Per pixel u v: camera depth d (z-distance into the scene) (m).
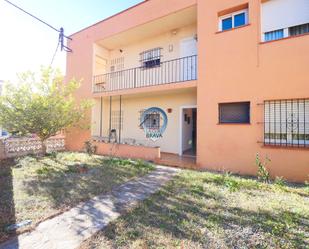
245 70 6.99
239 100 7.08
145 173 6.98
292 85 6.18
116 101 13.30
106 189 5.32
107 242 2.96
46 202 4.43
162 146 10.99
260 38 6.77
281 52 6.38
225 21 7.95
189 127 11.26
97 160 9.09
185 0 8.53
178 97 10.52
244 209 3.99
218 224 3.41
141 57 12.05
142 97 11.99
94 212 3.98
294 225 3.35
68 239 3.05
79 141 12.65
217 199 4.53
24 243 2.94
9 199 4.58
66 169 7.37
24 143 11.15
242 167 6.98
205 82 7.83
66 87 10.36
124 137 12.73
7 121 9.17
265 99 6.61
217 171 7.27
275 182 5.67
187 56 9.60
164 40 11.09
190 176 6.42
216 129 7.53
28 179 6.17
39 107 9.03
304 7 6.58
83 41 12.95
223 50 7.46
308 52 5.98
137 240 3.00
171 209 4.05
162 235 3.12
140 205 4.26
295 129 6.26
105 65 13.57
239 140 7.07
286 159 6.21
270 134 6.63
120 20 11.02
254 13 6.89
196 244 2.87
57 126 9.98
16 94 9.10
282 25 6.87
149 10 9.78
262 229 3.24
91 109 12.22
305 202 4.33
